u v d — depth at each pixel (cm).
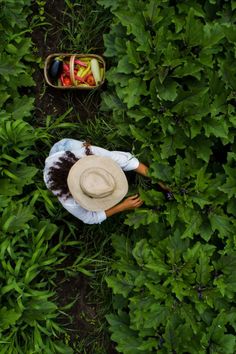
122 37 502
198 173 479
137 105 496
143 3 495
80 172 445
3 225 479
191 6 502
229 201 491
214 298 481
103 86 518
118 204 482
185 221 479
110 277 486
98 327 509
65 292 512
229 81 493
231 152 489
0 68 498
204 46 489
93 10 520
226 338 468
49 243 508
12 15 510
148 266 474
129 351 478
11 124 491
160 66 485
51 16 526
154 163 483
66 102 520
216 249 499
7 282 473
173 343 470
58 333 507
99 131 507
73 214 471
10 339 474
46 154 509
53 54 509
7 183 490
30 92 522
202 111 482
